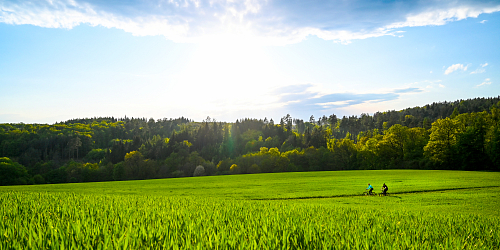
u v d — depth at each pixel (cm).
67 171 11394
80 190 4534
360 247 704
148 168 12344
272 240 734
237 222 1059
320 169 12119
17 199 1873
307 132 18538
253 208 1712
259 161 12619
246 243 685
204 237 744
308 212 1554
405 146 10119
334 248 695
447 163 8656
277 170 11869
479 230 1102
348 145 12300
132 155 13300
